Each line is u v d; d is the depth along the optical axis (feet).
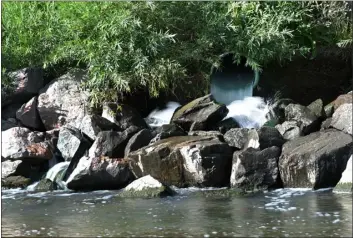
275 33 54.49
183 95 56.39
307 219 30.94
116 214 33.91
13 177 46.75
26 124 54.80
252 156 41.34
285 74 57.62
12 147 47.88
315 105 48.39
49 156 48.49
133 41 53.16
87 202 38.37
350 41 56.65
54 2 62.44
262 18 55.77
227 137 44.83
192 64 57.26
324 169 40.01
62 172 46.50
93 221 32.24
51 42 58.59
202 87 55.88
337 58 57.82
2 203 38.99
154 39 53.31
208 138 44.11
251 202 36.19
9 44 59.31
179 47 55.42
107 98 53.67
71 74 55.52
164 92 56.18
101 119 50.57
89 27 55.42
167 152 42.80
